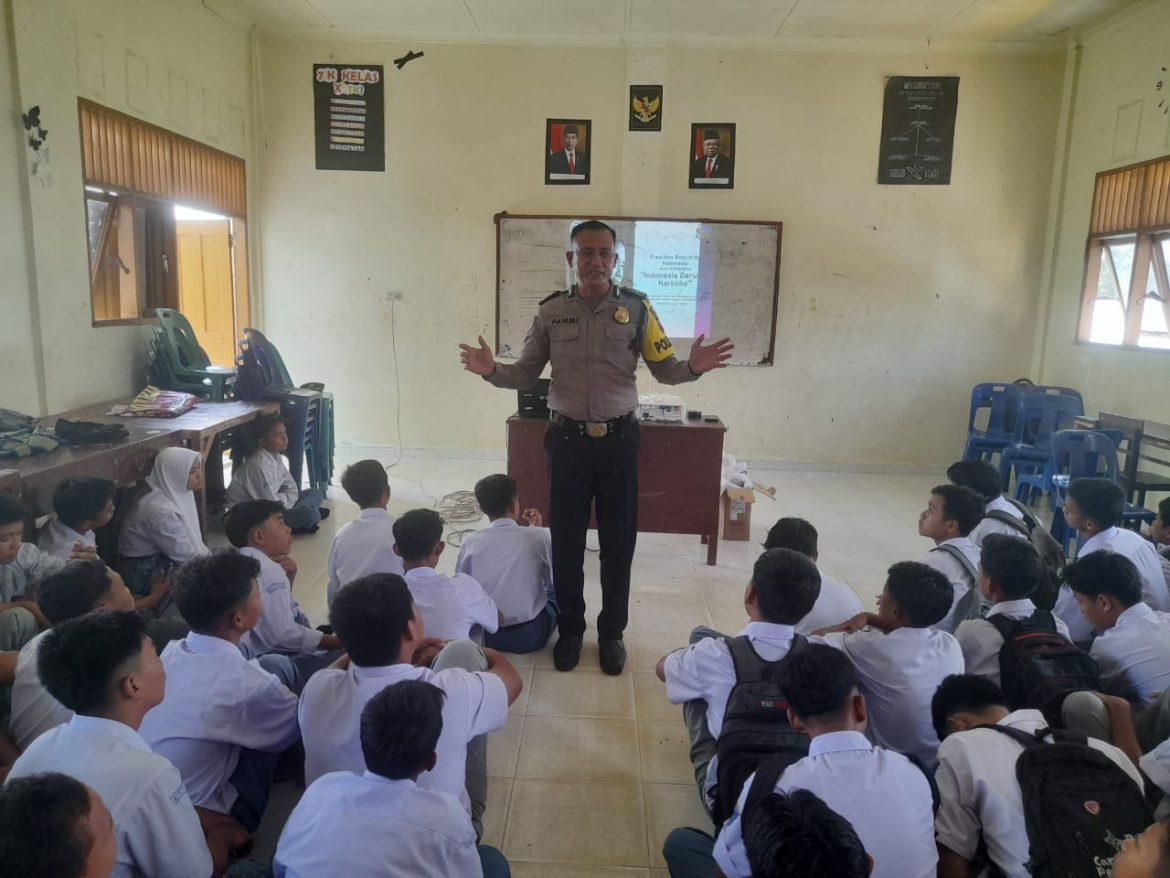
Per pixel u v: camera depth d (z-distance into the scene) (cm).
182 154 485
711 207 582
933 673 180
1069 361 554
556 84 571
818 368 600
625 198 579
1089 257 535
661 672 206
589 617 325
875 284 589
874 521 478
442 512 467
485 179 584
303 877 120
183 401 397
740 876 130
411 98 576
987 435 553
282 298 601
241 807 180
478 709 165
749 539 431
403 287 597
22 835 88
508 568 275
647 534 437
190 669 170
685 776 215
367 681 162
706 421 389
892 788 124
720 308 590
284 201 589
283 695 181
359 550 266
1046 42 552
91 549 247
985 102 567
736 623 320
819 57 564
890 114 568
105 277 428
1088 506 261
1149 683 189
